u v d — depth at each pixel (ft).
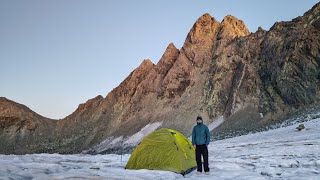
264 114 329.93
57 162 59.47
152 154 49.67
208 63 492.95
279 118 307.99
